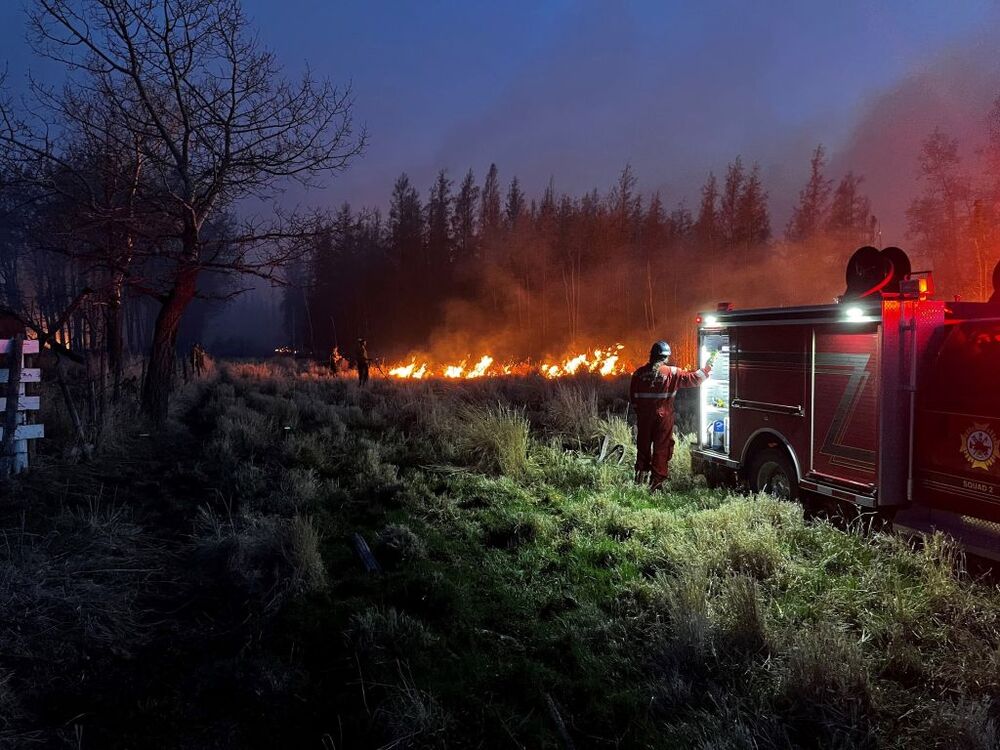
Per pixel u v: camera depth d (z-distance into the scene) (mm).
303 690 3537
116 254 10312
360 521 6340
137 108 10766
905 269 5629
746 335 6684
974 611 4039
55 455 8422
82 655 3887
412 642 3902
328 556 5371
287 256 11078
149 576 5062
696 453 7637
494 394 14938
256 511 6418
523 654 3865
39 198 9734
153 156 10172
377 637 3938
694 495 7023
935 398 4938
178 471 8141
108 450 8922
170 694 3523
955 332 4859
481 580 4898
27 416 8469
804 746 3062
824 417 5664
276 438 10344
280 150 10617
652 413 7289
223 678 3654
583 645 3932
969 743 2910
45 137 9695
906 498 5160
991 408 4516
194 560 5391
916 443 5082
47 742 3115
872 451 5172
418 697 3293
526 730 3166
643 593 4504
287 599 4531
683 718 3273
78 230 9672
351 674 3645
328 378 23266
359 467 8305
